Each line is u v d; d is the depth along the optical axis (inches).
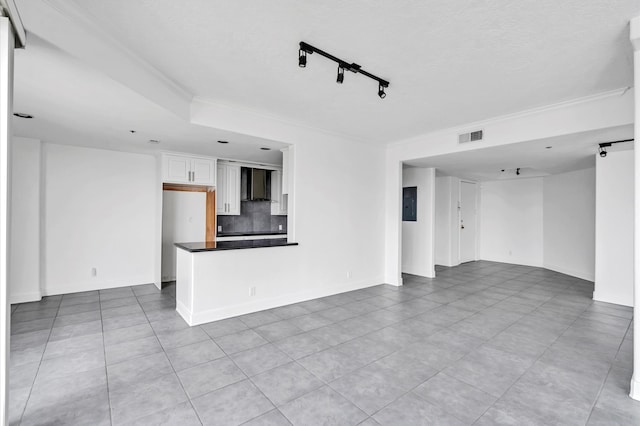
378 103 133.5
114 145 171.0
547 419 72.4
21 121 125.6
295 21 77.4
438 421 71.5
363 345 112.6
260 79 110.4
